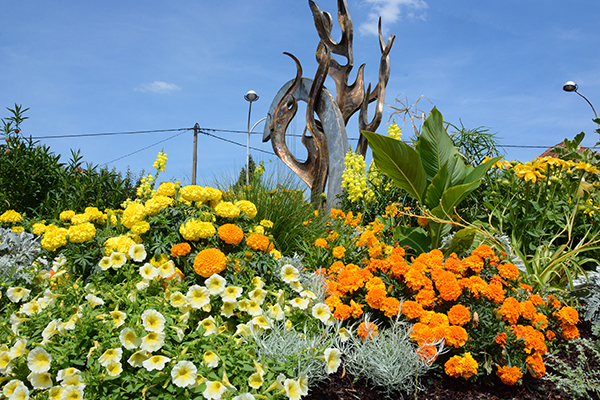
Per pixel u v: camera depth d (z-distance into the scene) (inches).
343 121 268.1
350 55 279.4
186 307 88.9
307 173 296.0
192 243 107.0
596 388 86.7
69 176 187.2
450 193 142.6
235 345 79.7
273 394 74.4
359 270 105.3
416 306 96.2
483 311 96.4
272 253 115.6
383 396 84.7
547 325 98.5
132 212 110.0
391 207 164.9
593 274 121.6
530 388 90.4
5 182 170.2
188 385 71.3
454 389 88.4
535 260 132.6
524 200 159.5
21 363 75.7
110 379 69.2
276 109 313.7
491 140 210.5
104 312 83.6
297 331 97.7
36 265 118.4
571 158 209.0
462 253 143.6
